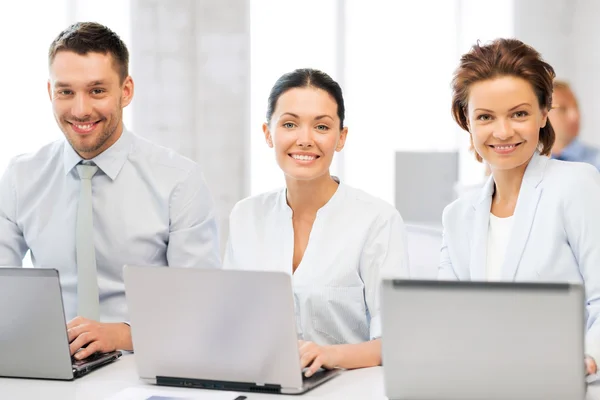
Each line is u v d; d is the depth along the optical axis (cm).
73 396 202
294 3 693
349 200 254
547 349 173
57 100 258
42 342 214
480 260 236
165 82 645
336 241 249
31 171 281
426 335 181
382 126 716
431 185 616
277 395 200
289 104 241
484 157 229
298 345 208
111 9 636
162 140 647
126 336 243
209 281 196
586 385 188
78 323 239
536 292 172
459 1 725
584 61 749
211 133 656
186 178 280
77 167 274
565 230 222
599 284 214
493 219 240
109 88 258
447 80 723
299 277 249
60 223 276
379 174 716
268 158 679
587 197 220
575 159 526
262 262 256
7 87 612
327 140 242
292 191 253
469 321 177
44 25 619
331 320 248
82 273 270
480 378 179
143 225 276
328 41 702
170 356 206
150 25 641
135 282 203
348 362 223
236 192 662
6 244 283
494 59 222
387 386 187
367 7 710
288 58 693
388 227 250
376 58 713
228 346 200
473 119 227
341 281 247
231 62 655
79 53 253
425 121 722
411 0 717
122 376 221
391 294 182
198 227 279
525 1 740
